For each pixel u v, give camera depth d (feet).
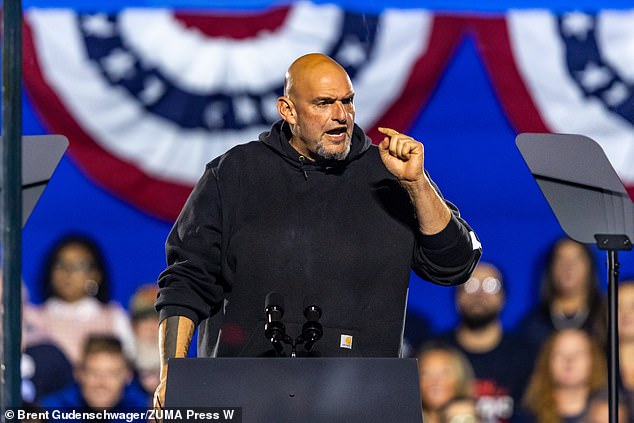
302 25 54.95
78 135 54.75
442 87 55.52
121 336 55.26
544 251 56.54
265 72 54.95
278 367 28.60
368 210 35.35
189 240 35.01
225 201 35.27
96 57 54.65
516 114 55.77
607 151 55.62
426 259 35.04
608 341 34.78
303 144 35.35
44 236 55.16
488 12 55.52
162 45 54.80
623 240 35.06
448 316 56.54
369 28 55.01
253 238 34.88
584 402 56.03
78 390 54.80
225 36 54.90
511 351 56.18
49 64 54.34
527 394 56.08
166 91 55.01
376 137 55.31
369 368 28.60
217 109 55.11
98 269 55.31
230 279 35.04
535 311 56.49
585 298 56.44
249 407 28.09
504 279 56.54
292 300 34.47
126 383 55.11
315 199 35.29
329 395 28.27
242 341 34.60
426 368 56.03
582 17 55.52
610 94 55.62
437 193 35.81
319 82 34.01
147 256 55.62
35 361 54.70
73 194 55.21
